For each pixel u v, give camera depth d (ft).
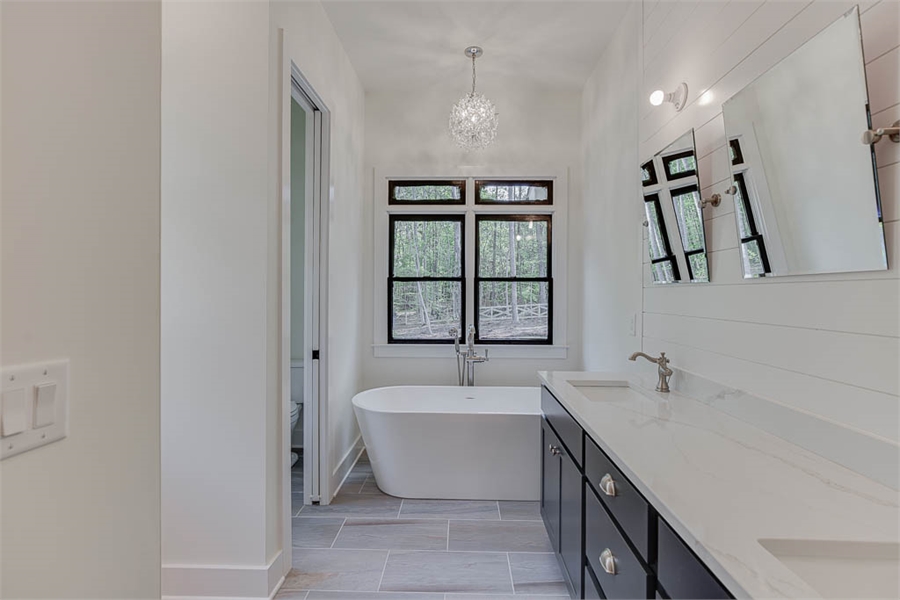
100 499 2.38
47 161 2.07
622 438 4.14
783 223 4.15
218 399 6.02
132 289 2.60
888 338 3.19
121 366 2.52
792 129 3.99
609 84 9.59
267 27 5.96
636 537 3.41
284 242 6.45
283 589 6.23
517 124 12.08
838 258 3.58
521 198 12.21
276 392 6.33
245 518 6.01
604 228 9.91
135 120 2.62
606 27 9.04
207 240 6.01
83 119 2.27
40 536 2.05
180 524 6.06
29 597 2.00
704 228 5.60
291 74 7.14
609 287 9.51
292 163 11.88
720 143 5.32
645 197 7.32
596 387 6.91
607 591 4.10
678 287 6.35
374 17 8.77
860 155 3.32
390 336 12.35
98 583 2.37
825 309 3.74
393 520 8.16
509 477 8.98
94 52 2.34
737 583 2.09
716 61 5.38
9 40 1.90
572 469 5.37
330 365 8.92
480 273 12.39
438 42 9.68
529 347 12.07
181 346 6.04
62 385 2.14
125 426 2.55
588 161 11.22
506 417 8.83
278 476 6.37
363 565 6.77
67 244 2.18
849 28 3.35
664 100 6.64
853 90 3.35
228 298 6.01
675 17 6.44
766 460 3.63
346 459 10.25
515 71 10.94
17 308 1.93
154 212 2.77
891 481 3.11
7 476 1.90
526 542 7.42
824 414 3.74
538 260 12.35
